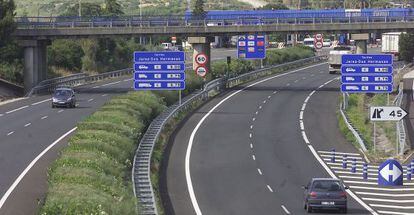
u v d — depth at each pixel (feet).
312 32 443.32
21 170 211.82
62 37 459.32
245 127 324.39
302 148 280.31
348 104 388.37
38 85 463.01
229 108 383.45
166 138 292.61
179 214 176.86
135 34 448.24
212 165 245.65
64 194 141.79
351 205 192.03
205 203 190.90
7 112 357.20
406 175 236.02
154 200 169.58
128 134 242.58
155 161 241.55
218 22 448.65
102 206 130.82
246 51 520.42
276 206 187.62
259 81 526.16
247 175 230.89
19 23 461.37
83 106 379.55
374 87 305.53
